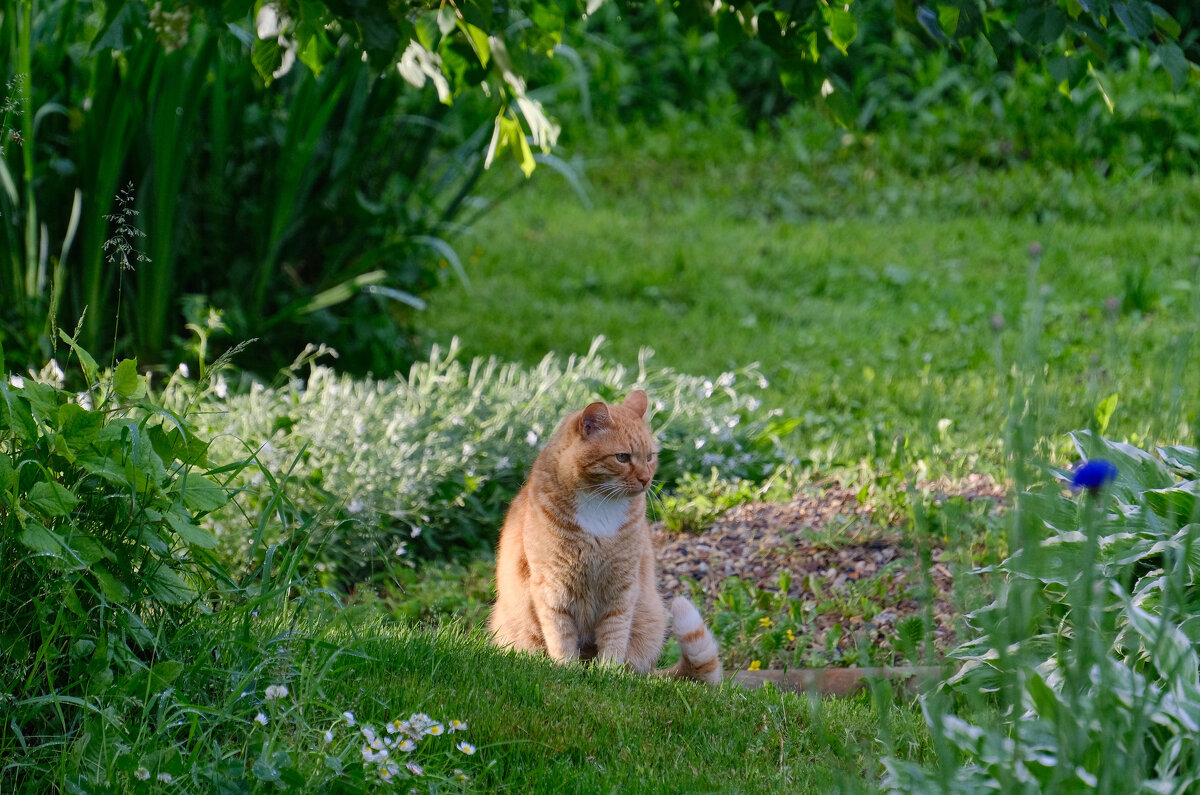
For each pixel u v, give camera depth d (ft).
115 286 46.80
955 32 22.93
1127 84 83.71
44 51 44.73
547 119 26.68
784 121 90.58
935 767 17.43
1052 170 80.28
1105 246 68.95
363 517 32.40
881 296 63.67
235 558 30.83
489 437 38.09
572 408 39.34
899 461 36.04
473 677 21.33
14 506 16.12
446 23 23.09
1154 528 20.51
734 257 69.72
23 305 43.45
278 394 39.91
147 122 44.86
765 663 28.07
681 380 42.70
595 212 79.41
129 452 17.66
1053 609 20.72
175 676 17.20
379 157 52.75
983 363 50.16
